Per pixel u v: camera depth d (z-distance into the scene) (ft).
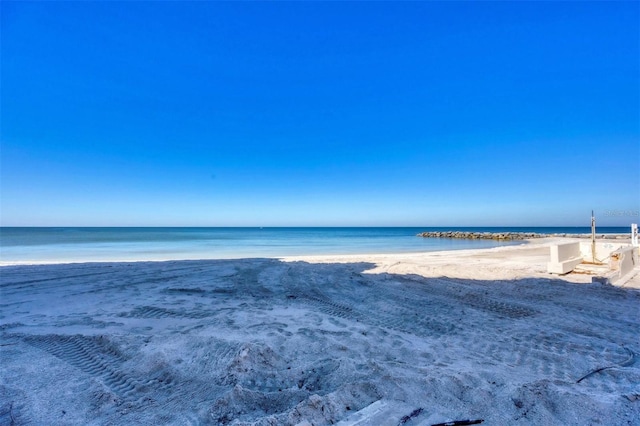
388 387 11.31
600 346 16.80
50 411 10.78
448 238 178.70
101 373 13.60
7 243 103.91
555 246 36.52
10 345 16.76
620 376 13.08
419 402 10.46
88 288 31.48
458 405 10.34
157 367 13.75
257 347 14.60
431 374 12.46
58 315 22.53
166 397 11.66
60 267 44.29
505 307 24.66
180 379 12.86
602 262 40.55
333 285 33.35
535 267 41.70
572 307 24.34
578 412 9.72
